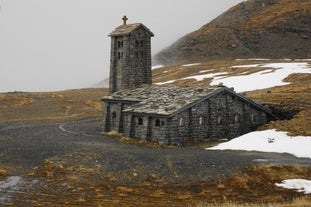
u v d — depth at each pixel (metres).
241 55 191.00
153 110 45.91
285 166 30.84
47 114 83.38
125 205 25.45
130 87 61.41
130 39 61.19
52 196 27.28
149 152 38.59
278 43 193.12
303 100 57.81
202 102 46.97
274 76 93.81
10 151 40.03
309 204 23.05
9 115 80.94
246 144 41.38
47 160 36.06
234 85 90.19
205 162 33.25
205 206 24.28
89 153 38.25
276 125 47.06
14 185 29.75
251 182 28.77
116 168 33.00
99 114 83.69
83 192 28.11
